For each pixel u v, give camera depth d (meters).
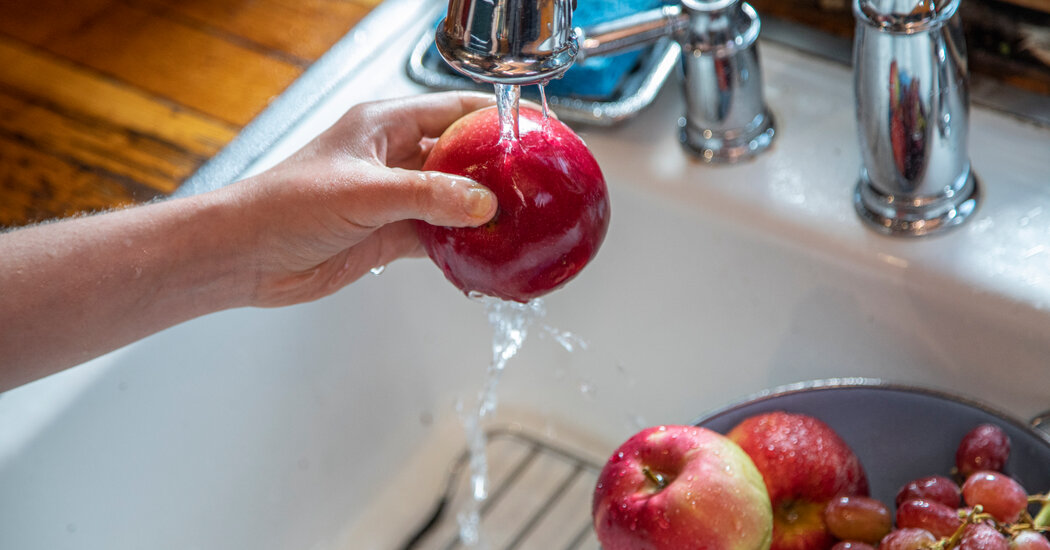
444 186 0.66
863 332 0.86
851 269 0.84
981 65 0.90
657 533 0.68
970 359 0.83
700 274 0.90
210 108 0.98
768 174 0.88
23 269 0.74
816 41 0.95
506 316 0.98
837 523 0.71
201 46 1.02
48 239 0.75
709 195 0.88
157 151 0.95
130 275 0.75
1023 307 0.79
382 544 1.00
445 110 0.78
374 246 0.83
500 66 0.62
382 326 0.99
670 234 0.90
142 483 0.91
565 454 1.02
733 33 0.85
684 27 0.84
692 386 0.96
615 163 0.90
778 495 0.73
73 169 0.95
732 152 0.89
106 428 0.88
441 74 0.96
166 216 0.75
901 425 0.77
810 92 0.92
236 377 0.93
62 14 1.06
